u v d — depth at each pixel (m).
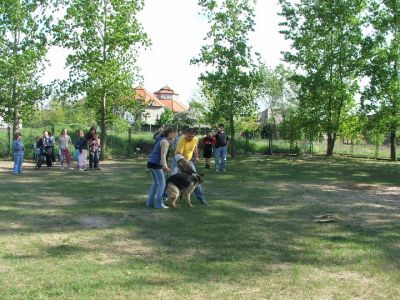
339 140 34.69
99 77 24.27
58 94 24.83
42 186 13.16
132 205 10.02
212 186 13.64
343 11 27.50
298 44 29.05
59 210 9.36
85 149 18.58
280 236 7.33
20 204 10.02
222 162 18.78
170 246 6.64
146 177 15.75
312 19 28.67
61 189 12.53
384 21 25.67
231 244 6.78
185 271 5.43
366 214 9.41
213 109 28.27
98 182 14.23
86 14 24.16
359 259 6.07
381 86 26.22
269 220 8.62
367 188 13.77
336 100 28.92
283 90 41.12
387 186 14.35
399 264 5.87
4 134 25.59
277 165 22.12
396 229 7.98
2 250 6.27
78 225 7.97
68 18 24.03
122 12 24.66
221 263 5.78
